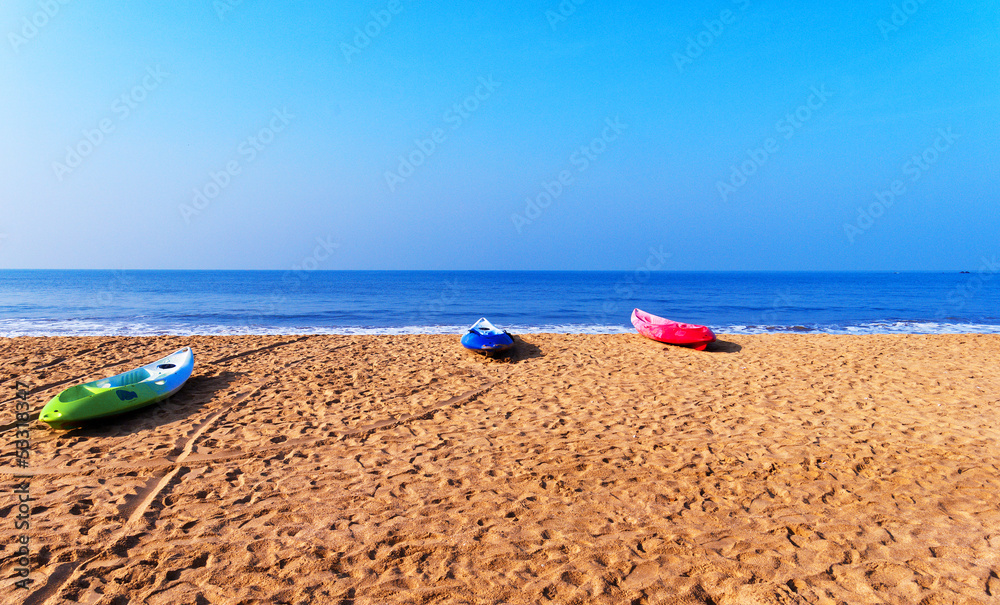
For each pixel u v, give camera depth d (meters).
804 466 4.77
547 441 5.47
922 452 5.08
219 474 4.57
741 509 3.96
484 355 10.47
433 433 5.74
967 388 7.69
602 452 5.15
